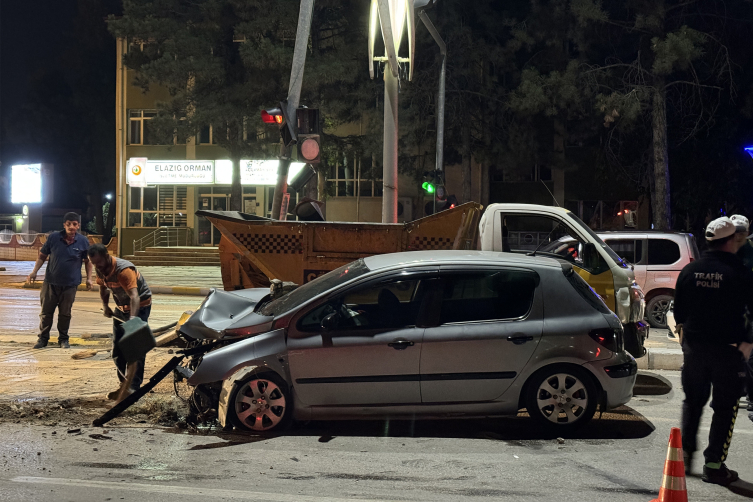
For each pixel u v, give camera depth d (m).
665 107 24.50
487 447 5.66
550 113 25.84
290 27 25.95
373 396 5.90
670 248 13.41
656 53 22.64
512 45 27.69
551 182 33.78
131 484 4.63
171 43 27.20
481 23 29.19
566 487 4.72
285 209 11.06
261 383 5.93
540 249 8.64
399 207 33.91
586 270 8.03
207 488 4.58
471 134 30.48
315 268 8.81
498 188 34.22
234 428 6.02
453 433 6.07
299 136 10.84
